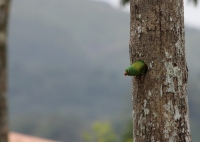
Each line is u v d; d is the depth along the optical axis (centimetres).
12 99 10931
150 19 371
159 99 366
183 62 373
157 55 368
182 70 371
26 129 6619
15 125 6756
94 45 18512
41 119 6800
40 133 6359
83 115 9388
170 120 365
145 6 372
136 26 376
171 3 370
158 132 365
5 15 687
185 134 370
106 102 10562
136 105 375
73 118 6806
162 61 367
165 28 369
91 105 10538
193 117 4419
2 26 683
